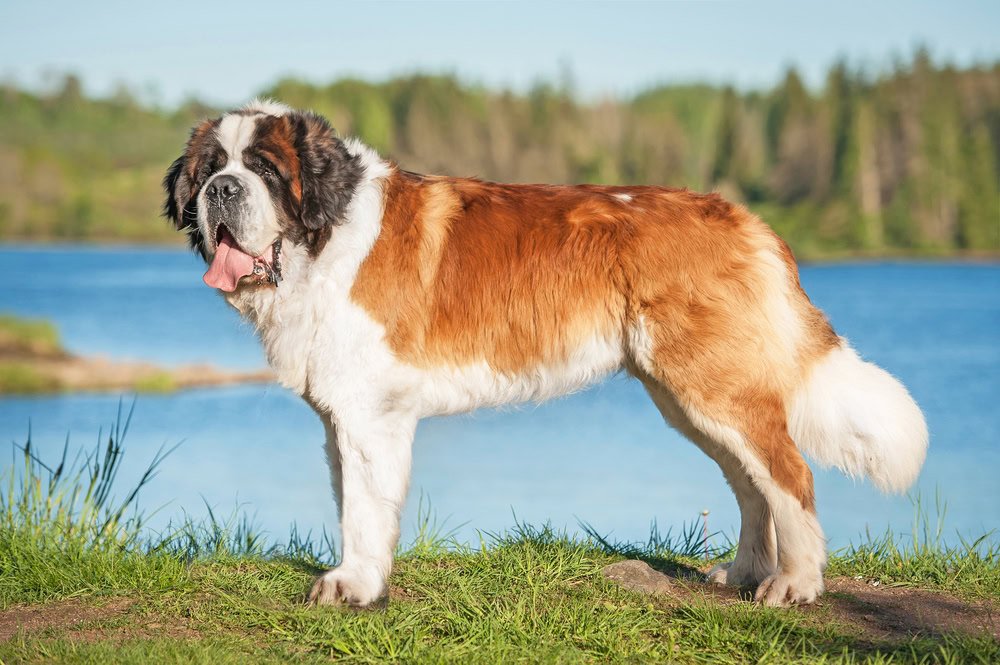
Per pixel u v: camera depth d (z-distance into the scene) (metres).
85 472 7.33
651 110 122.62
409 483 5.31
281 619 4.88
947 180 93.06
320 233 5.16
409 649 4.46
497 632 4.63
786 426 5.24
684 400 5.27
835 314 45.81
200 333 43.31
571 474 16.50
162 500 14.02
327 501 13.92
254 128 5.21
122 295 59.06
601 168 105.25
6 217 106.56
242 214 5.07
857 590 5.65
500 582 5.45
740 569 5.58
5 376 30.94
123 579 5.38
